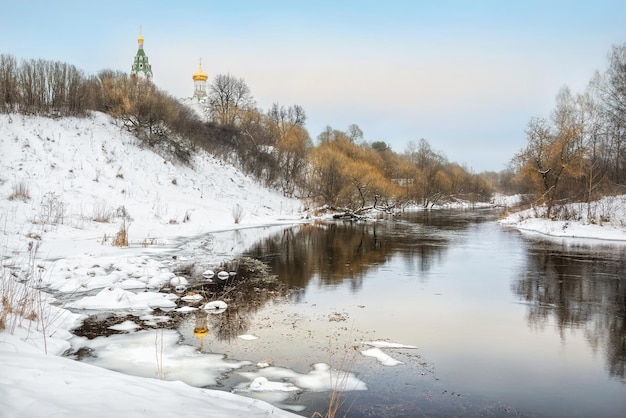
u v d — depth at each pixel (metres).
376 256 19.67
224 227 29.84
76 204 25.23
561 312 11.08
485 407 6.21
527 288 13.62
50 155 28.48
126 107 36.69
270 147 54.94
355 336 9.08
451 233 30.23
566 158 36.31
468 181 90.56
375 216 48.25
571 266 17.53
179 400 4.60
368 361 7.79
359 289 13.33
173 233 25.48
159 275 13.70
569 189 37.28
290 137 54.03
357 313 10.77
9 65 31.69
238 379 6.86
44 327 8.23
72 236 20.47
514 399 6.48
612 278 15.13
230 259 18.02
